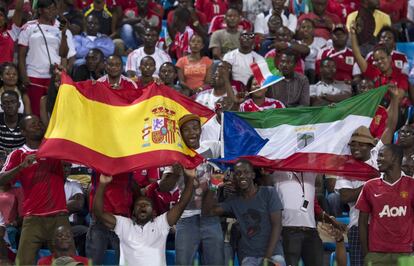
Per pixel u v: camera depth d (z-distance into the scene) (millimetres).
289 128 37312
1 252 37000
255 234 34938
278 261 34469
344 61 48906
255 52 48656
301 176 36406
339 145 36719
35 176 35094
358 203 34125
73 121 32969
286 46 48156
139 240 33688
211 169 36969
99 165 32656
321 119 37219
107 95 33562
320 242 36031
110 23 54031
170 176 35094
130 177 35000
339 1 55656
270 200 34969
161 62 49188
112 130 33188
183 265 35969
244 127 37594
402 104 46562
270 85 44156
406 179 33656
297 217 35875
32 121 35250
